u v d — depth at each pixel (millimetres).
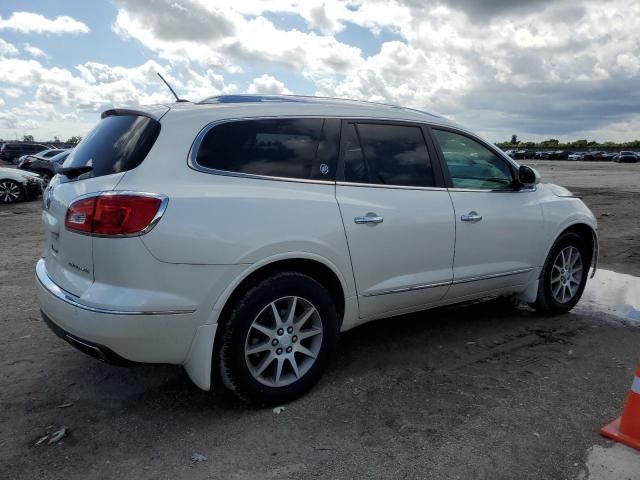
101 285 2889
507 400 3441
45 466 2746
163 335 2918
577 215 5066
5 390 3551
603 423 3170
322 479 2660
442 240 4027
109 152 3162
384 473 2705
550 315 5152
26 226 10742
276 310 3277
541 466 2762
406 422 3176
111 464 2770
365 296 3697
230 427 3123
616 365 4004
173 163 3033
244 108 3379
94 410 3307
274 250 3174
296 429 3105
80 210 2938
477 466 2760
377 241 3658
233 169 3207
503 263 4512
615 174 36781
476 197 4297
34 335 4516
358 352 4227
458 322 4949
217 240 2988
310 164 3488
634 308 5449
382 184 3770
